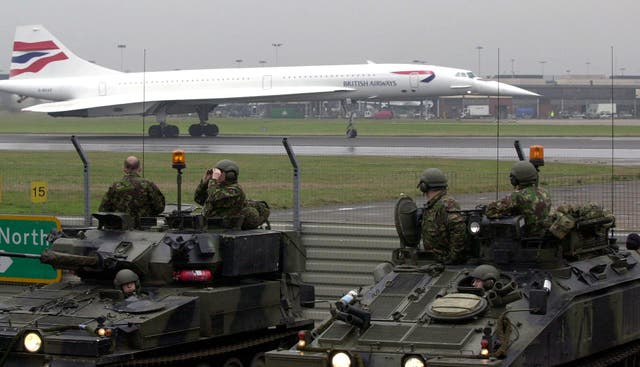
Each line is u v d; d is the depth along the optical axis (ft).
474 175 118.32
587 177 112.78
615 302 57.67
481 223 57.00
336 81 369.50
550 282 53.67
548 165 150.51
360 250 86.28
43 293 66.80
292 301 73.05
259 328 68.59
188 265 65.77
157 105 358.02
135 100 355.36
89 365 57.98
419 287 55.26
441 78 371.56
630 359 65.10
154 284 66.69
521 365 47.80
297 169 85.92
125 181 73.05
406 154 206.69
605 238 62.69
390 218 95.09
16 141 296.71
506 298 51.98
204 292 64.69
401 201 61.46
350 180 117.91
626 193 102.01
